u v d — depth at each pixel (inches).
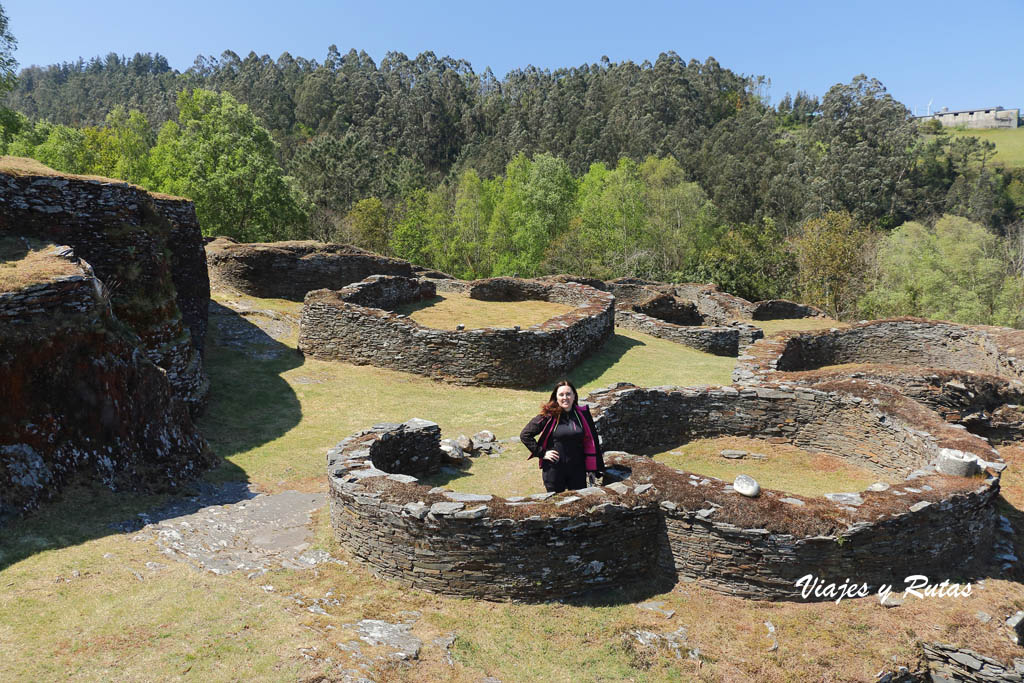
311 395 639.8
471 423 572.4
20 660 216.1
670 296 1264.8
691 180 4227.4
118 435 399.2
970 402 557.3
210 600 265.4
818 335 844.0
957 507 312.8
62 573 277.6
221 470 445.4
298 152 3725.4
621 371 785.6
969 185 3941.9
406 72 7322.8
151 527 339.0
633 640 264.7
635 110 5113.2
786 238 2532.0
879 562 295.9
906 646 269.9
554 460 315.0
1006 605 297.4
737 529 286.7
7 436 337.4
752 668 253.9
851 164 3602.4
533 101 5733.3
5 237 473.7
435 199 2792.8
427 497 292.5
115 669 216.1
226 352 762.2
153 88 7145.7
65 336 378.0
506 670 241.0
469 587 283.3
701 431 512.4
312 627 250.8
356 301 861.2
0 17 1125.1
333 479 320.2
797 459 475.5
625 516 297.9
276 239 1996.8
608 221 2447.1
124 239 531.8
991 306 1850.4
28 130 2186.3
